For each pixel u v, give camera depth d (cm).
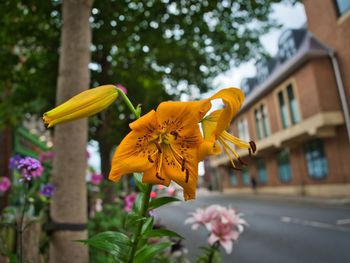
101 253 271
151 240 283
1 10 427
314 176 1644
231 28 502
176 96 667
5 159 668
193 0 420
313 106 1494
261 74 2184
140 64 583
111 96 130
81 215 230
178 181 120
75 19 261
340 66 1452
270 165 2166
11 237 226
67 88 250
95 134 521
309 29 1639
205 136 125
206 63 619
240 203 1681
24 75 510
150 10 446
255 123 2230
